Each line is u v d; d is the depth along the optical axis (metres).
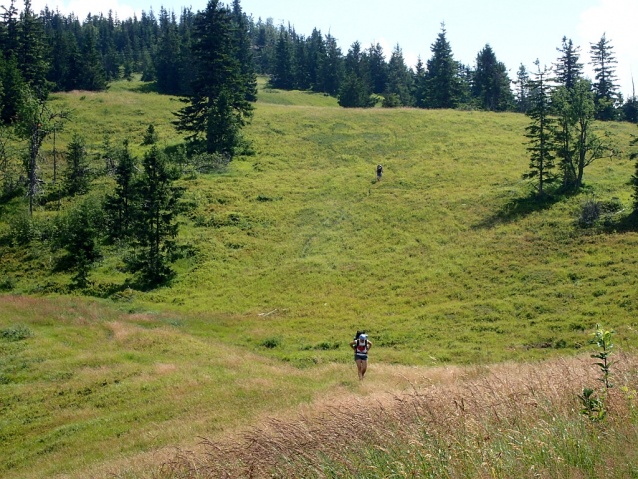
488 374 13.48
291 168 62.34
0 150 58.28
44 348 24.47
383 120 78.19
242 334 29.02
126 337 26.55
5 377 21.31
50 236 45.41
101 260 42.25
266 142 70.38
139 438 15.38
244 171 60.81
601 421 6.27
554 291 29.17
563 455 5.52
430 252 39.00
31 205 49.19
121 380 21.09
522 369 13.33
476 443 5.91
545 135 44.97
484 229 40.78
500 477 5.25
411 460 5.86
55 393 19.94
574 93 45.09
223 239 45.16
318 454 6.64
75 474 12.81
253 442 7.26
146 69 127.00
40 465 14.58
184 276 39.78
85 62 101.56
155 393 19.61
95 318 30.09
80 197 53.28
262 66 165.88
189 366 22.78
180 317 31.95
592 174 49.81
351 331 28.39
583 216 38.06
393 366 21.31
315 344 26.66
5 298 33.25
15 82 70.88
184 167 60.25
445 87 98.81
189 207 50.31
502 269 33.81
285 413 13.99
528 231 38.66
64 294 37.09
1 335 25.80
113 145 66.69
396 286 34.66
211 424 15.53
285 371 21.81
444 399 7.65
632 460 5.13
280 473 6.41
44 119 52.41
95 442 15.70
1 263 42.19
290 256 42.03
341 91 107.94
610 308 25.53
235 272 40.03
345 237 44.12
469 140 66.69
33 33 82.56
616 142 59.88
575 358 14.38
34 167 51.03
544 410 6.87
